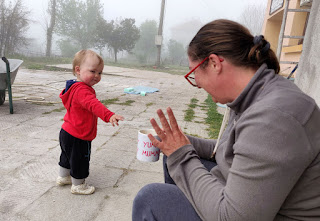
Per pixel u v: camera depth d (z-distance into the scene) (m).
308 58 3.49
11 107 4.73
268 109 0.83
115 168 2.86
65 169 2.37
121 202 2.24
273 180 0.79
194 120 5.12
